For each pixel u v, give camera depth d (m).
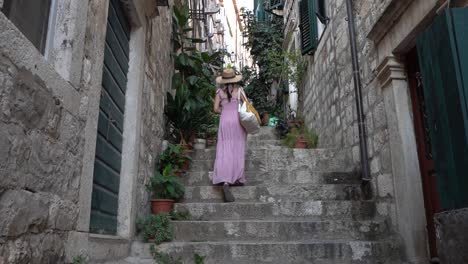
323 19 6.04
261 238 3.49
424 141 3.18
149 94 4.02
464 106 1.98
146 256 3.19
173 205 3.88
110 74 2.96
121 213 3.20
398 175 3.29
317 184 4.28
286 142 6.42
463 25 2.10
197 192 4.20
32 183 1.64
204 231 3.51
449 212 1.83
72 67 2.05
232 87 4.52
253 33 11.22
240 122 4.36
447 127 2.13
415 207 3.10
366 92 4.08
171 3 5.75
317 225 3.52
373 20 3.89
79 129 2.16
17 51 1.51
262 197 4.15
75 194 2.10
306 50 6.99
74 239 2.08
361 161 4.07
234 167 4.19
